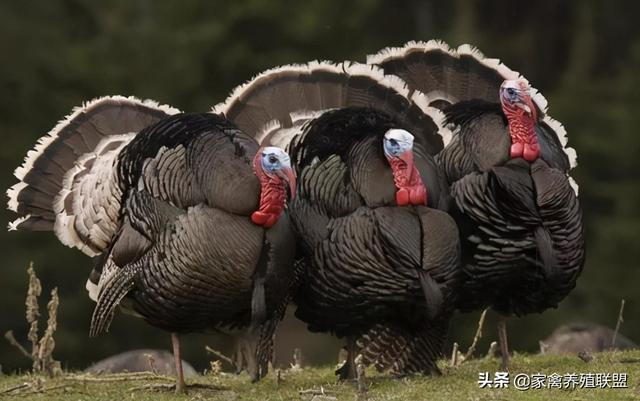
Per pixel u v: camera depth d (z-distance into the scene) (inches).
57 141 858.8
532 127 798.5
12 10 1942.7
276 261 754.2
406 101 858.8
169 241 746.2
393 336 797.2
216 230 739.4
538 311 830.5
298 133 814.5
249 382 844.6
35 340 893.2
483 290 811.4
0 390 823.7
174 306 754.8
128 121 871.1
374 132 779.4
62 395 801.6
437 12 2084.2
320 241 775.1
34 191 851.4
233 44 1919.3
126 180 778.2
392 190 767.1
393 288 765.3
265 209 743.7
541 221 788.0
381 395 757.3
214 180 742.5
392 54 902.4
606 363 842.2
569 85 1924.2
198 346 1664.6
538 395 744.3
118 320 1681.8
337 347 1694.1
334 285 773.9
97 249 817.5
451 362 902.4
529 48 2066.9
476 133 804.0
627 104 1910.7
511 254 793.6
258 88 880.3
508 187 781.9
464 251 800.9
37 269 1721.2
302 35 1910.7
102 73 1891.0
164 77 1876.2
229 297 749.3
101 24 1977.1
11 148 1825.8
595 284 1695.4
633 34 2076.8
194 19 1953.7
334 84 876.6
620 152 1838.1
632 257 1722.4
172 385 810.8
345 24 1935.3
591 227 1800.0
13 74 1877.5
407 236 761.6
